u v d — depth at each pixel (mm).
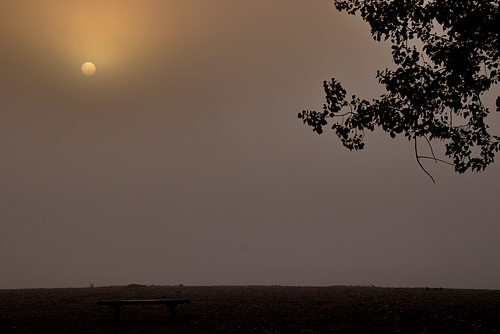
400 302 16438
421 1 15648
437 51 16000
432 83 15984
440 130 16469
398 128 16359
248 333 11984
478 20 14805
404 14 15781
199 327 12789
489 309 14414
